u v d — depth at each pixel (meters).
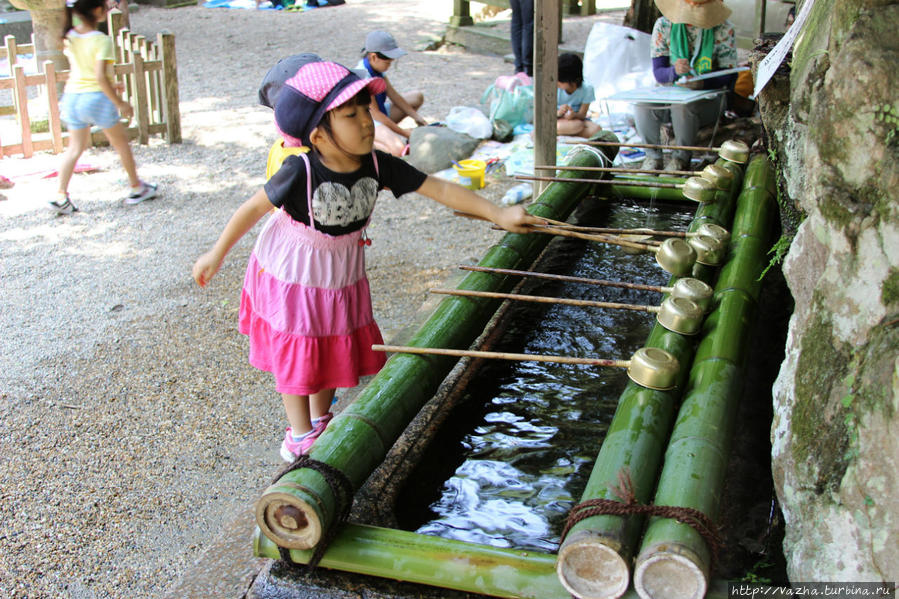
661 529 1.83
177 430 3.57
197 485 3.23
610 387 3.18
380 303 4.69
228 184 6.61
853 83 1.65
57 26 7.98
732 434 2.29
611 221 4.77
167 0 14.54
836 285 1.76
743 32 8.80
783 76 3.01
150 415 3.68
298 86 2.40
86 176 6.76
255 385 3.93
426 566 2.00
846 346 1.72
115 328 4.43
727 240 3.37
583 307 3.80
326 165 2.49
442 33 12.42
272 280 2.65
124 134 6.02
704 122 6.15
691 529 1.82
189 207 6.16
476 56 11.18
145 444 3.48
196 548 2.89
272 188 2.48
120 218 5.96
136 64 7.27
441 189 2.76
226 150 7.41
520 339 3.56
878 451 1.57
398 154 6.92
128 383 3.93
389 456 2.71
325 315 2.65
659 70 5.93
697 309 2.76
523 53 9.09
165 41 7.26
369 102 2.46
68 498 3.14
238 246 5.52
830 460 1.71
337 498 2.08
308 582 2.08
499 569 1.95
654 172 4.21
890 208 1.61
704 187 3.98
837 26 1.83
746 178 4.34
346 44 11.70
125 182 6.64
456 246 5.52
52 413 3.68
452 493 2.63
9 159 7.07
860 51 1.65
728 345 2.67
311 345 2.64
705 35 5.78
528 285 4.04
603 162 4.97
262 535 2.12
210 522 3.03
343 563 2.05
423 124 7.55
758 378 3.13
